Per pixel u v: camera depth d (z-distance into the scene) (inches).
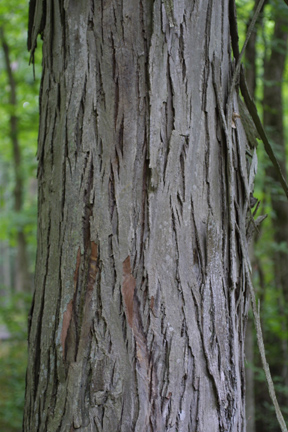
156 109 47.3
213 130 50.0
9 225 382.0
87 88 48.3
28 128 404.5
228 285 50.2
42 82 54.9
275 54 197.3
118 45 47.8
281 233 211.6
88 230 47.3
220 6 51.9
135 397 44.9
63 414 46.3
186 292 47.1
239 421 50.1
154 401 45.1
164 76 47.8
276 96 200.7
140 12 47.8
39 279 52.3
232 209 50.6
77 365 46.2
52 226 50.3
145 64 47.6
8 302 293.3
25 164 468.4
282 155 197.0
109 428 44.8
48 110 52.6
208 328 47.8
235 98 53.7
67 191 48.6
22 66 424.2
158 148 47.1
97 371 45.6
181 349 46.3
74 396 45.9
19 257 420.5
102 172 47.4
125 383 45.1
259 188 194.5
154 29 47.6
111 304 46.2
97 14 48.4
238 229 51.9
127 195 46.9
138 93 47.5
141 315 46.0
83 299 46.8
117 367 45.4
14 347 280.5
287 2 59.7
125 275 46.3
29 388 51.7
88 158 47.8
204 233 48.5
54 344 48.1
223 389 47.9
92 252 46.9
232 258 50.4
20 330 274.1
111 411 44.9
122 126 47.4
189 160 48.3
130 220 46.7
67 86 49.6
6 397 228.7
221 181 50.4
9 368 260.8
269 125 201.6
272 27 199.0
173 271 46.8
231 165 50.6
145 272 46.1
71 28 49.6
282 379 191.5
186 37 48.8
